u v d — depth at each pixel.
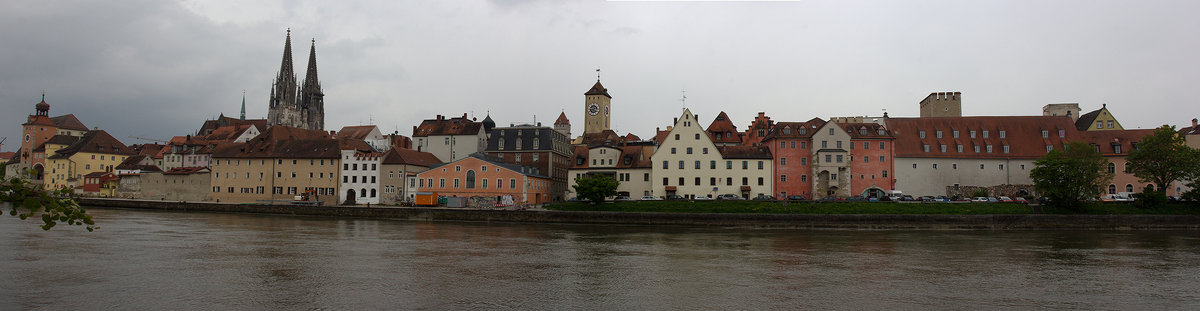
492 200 127.69
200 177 153.75
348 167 142.50
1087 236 87.00
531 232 86.94
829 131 123.00
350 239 73.25
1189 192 107.00
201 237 72.50
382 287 41.78
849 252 64.62
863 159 125.25
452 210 109.50
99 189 177.88
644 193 129.75
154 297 37.75
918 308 36.91
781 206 106.31
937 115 152.62
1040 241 78.81
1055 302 39.16
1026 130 131.25
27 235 69.06
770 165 125.75
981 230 97.00
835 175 121.75
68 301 36.34
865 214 100.44
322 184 143.88
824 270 51.28
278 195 146.75
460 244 69.12
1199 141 128.50
